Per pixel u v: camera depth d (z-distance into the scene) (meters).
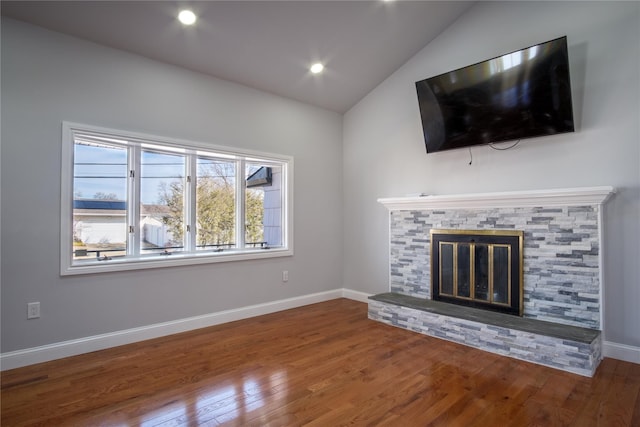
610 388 2.29
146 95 3.28
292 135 4.44
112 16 2.81
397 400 2.17
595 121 2.87
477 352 2.93
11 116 2.63
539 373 2.53
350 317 3.98
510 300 3.19
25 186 2.68
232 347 3.06
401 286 4.11
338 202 4.95
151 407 2.10
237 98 3.93
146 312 3.26
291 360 2.78
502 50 3.41
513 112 3.12
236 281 3.89
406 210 4.04
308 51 3.66
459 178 3.74
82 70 2.93
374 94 4.60
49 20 2.72
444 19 3.70
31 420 1.96
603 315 2.76
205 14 2.97
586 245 2.81
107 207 3.16
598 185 2.85
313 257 4.66
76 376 2.49
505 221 3.25
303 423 1.93
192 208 3.68
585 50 2.91
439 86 3.52
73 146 2.92
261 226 4.24
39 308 2.72
